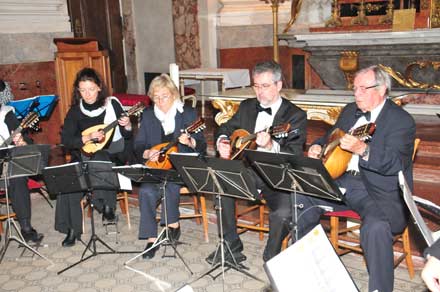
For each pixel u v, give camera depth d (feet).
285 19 29.94
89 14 29.32
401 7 23.15
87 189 12.43
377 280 10.11
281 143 12.15
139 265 12.96
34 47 22.97
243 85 23.35
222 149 11.79
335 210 11.70
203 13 28.45
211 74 22.75
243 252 13.34
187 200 16.62
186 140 12.48
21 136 13.70
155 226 13.39
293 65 28.99
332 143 11.12
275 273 6.48
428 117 21.65
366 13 24.45
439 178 15.79
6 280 12.47
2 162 12.12
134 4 30.86
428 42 20.72
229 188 10.66
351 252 12.80
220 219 11.53
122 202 16.39
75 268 12.94
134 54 31.45
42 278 12.52
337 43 22.65
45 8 23.27
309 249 6.76
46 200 17.78
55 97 16.96
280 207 11.68
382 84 10.97
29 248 13.34
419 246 12.46
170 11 29.78
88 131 14.61
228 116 16.34
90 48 21.22
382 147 10.86
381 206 10.92
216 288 11.68
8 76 22.25
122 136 15.28
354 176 11.50
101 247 14.11
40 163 12.34
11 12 22.16
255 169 10.93
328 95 16.10
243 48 29.68
